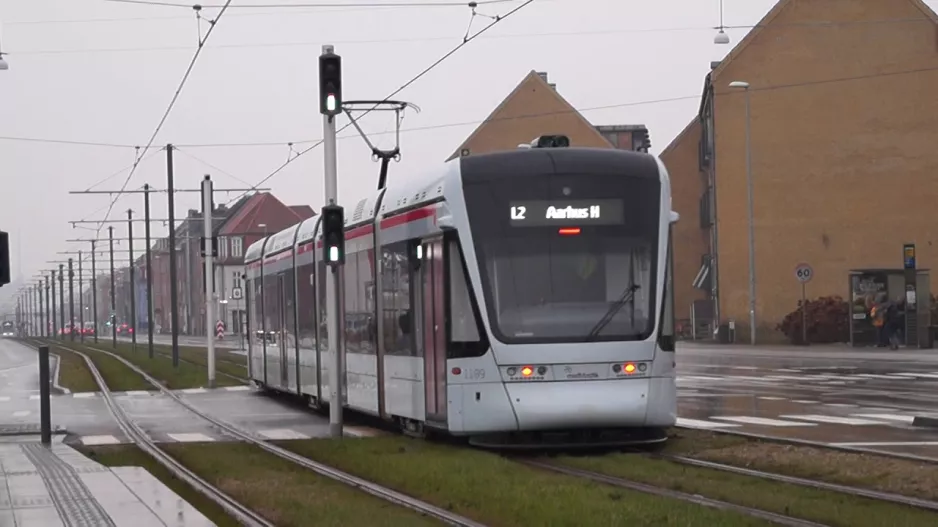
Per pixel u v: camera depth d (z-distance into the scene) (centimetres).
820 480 1505
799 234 7069
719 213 7156
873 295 5466
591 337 1822
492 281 1845
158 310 17800
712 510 1238
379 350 2308
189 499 1555
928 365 4259
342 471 1767
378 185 3036
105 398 3903
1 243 1812
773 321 7056
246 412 3123
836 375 3803
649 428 1900
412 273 2089
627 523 1160
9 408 3603
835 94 7038
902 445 1869
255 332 3844
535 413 1800
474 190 1886
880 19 7012
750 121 7081
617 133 10488
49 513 1377
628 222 1880
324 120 2330
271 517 1355
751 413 2528
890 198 7012
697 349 6253
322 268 2809
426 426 2031
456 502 1380
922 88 6981
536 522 1203
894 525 1153
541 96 8862
